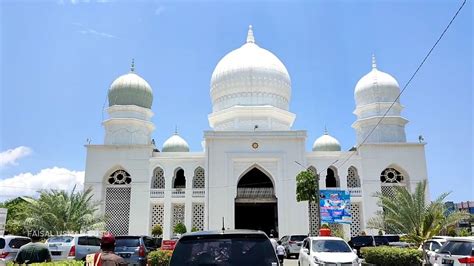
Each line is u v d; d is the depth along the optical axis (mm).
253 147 37156
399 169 38406
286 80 43500
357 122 41500
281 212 35719
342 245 16375
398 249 18547
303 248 17438
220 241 6227
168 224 36781
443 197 24109
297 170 36719
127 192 38562
